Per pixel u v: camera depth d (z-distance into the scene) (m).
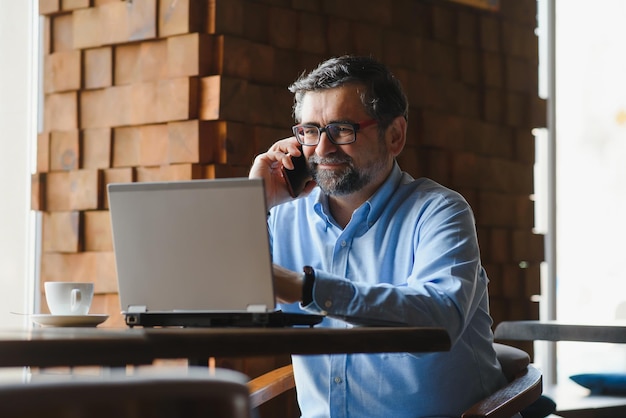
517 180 4.50
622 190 5.16
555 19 4.87
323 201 2.37
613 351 4.80
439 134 4.11
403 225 2.27
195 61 3.27
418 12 4.08
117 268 1.78
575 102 4.96
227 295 1.72
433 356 2.20
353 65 2.23
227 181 1.71
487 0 4.37
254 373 3.31
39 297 3.60
